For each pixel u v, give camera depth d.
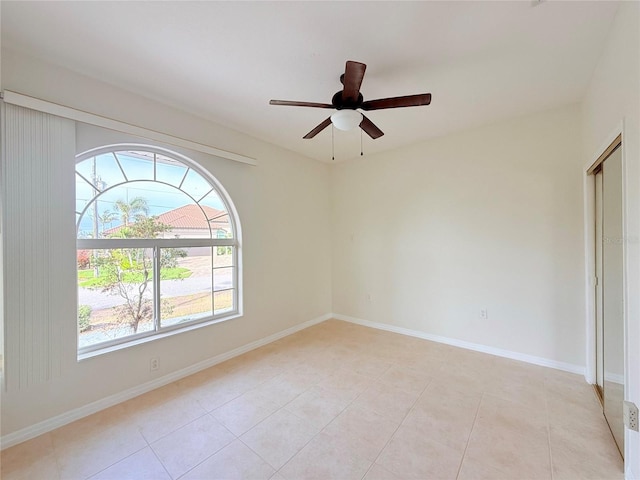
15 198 1.82
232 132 3.15
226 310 3.20
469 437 1.83
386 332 3.92
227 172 3.11
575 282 2.67
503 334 3.08
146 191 2.57
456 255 3.38
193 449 1.76
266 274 3.56
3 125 1.78
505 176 3.02
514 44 1.84
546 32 1.73
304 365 2.90
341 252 4.51
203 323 2.93
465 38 1.78
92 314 2.27
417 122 3.02
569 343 2.71
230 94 2.44
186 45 1.83
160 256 2.67
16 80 1.83
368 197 4.18
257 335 3.42
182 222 2.83
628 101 1.48
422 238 3.65
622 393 1.71
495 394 2.33
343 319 4.52
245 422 2.01
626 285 1.52
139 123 2.41
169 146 2.60
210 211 3.07
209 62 2.01
